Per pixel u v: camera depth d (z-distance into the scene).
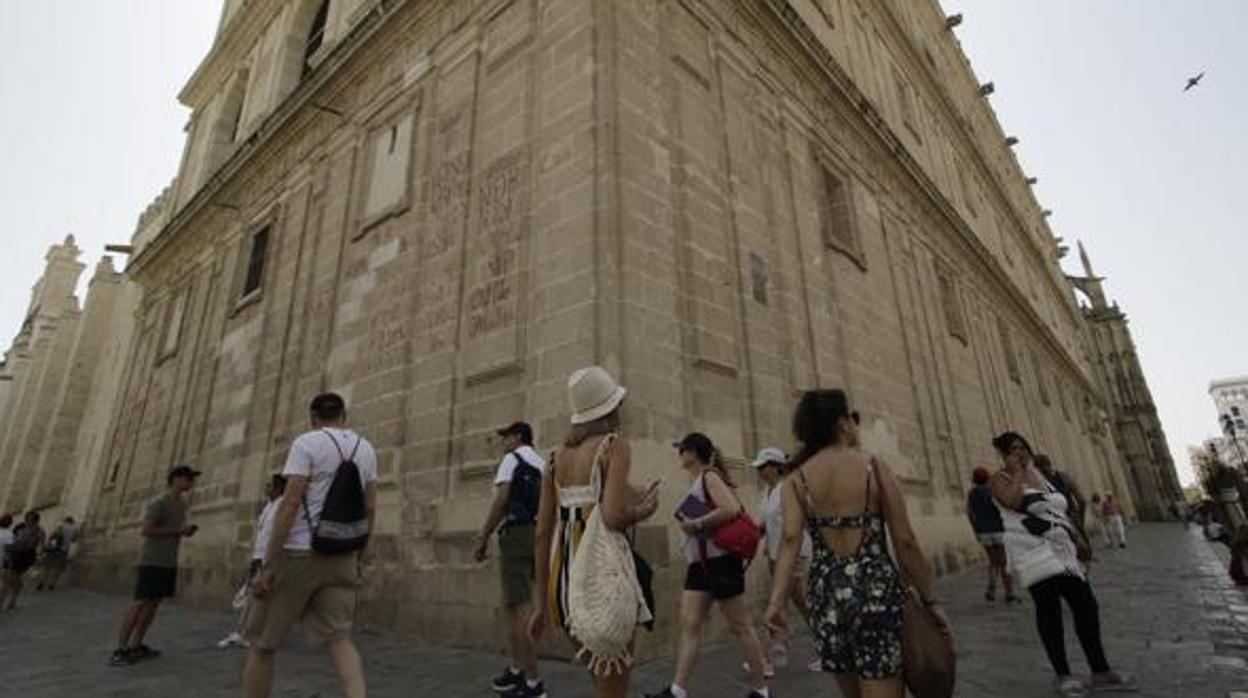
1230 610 6.69
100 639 7.84
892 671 2.36
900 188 15.41
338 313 10.01
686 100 8.38
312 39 16.66
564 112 7.34
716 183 8.43
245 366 12.03
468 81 9.11
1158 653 5.05
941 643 2.37
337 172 11.58
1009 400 18.88
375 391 8.61
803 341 9.26
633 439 5.95
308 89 12.59
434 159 9.22
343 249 10.52
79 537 16.75
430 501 7.25
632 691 4.60
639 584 2.71
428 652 6.19
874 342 11.52
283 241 12.51
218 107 20.05
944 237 17.45
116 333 24.20
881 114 16.45
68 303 30.52
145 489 14.29
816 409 2.83
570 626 2.59
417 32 10.59
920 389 12.84
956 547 12.27
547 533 2.91
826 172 11.97
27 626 9.09
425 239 8.76
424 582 7.00
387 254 9.36
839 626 2.47
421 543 7.19
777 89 11.01
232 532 10.59
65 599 13.37
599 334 6.11
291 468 3.70
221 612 10.15
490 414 6.93
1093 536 23.03
